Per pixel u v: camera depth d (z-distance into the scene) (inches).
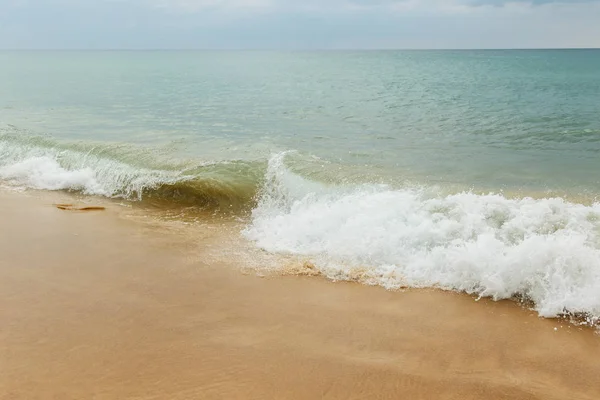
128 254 243.0
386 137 502.3
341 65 2393.0
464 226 240.2
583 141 482.3
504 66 1985.7
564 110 699.4
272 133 523.8
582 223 235.0
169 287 207.8
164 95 944.9
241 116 658.2
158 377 145.9
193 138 489.4
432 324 180.9
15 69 1967.3
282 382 144.9
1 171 392.8
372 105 784.3
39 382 142.5
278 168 345.4
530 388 145.2
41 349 159.5
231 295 201.5
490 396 141.1
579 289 191.3
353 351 162.4
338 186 314.8
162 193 335.0
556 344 168.1
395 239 237.8
